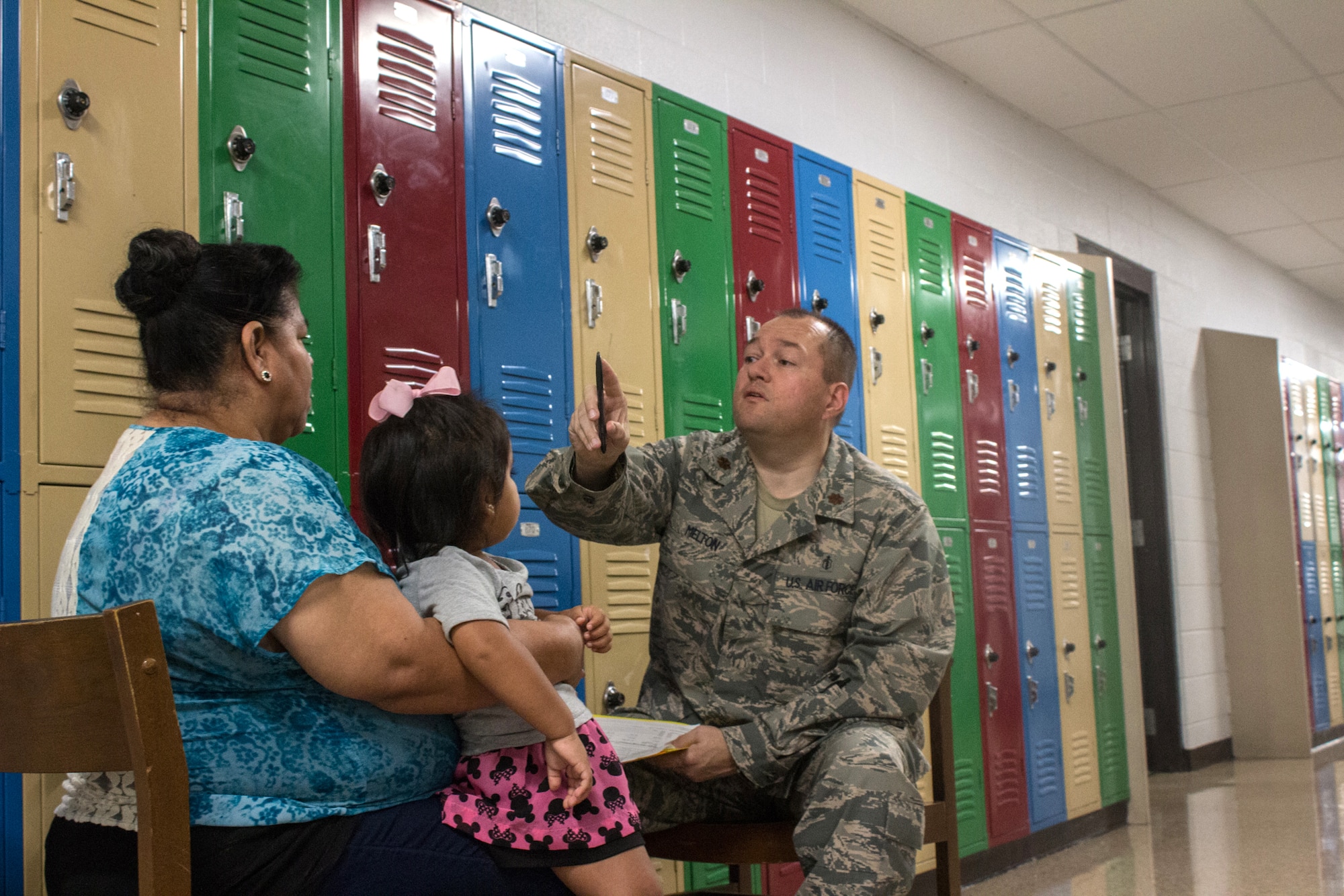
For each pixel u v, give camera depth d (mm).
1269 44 4539
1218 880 3441
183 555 1071
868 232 3514
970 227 4016
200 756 1084
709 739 1754
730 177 3037
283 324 1246
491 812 1205
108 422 1728
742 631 1927
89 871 1100
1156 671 5949
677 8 3498
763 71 3809
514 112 2473
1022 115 5273
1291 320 8141
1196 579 6324
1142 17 4305
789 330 1983
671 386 2773
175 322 1201
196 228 1867
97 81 1762
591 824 1231
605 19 3244
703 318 2885
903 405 3553
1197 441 6547
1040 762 3932
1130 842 4129
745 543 1942
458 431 1317
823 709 1778
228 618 1066
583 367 2553
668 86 3432
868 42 4324
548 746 1205
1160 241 6406
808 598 1912
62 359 1684
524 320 2428
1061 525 4305
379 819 1163
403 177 2215
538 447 2418
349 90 2137
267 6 2012
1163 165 5977
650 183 2793
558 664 1316
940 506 3643
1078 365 4605
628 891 1226
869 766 1665
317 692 1138
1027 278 4336
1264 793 5160
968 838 3488
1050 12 4254
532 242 2473
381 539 1357
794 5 3979
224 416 1221
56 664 958
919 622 1866
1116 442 4723
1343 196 6461
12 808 1595
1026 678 3922
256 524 1072
